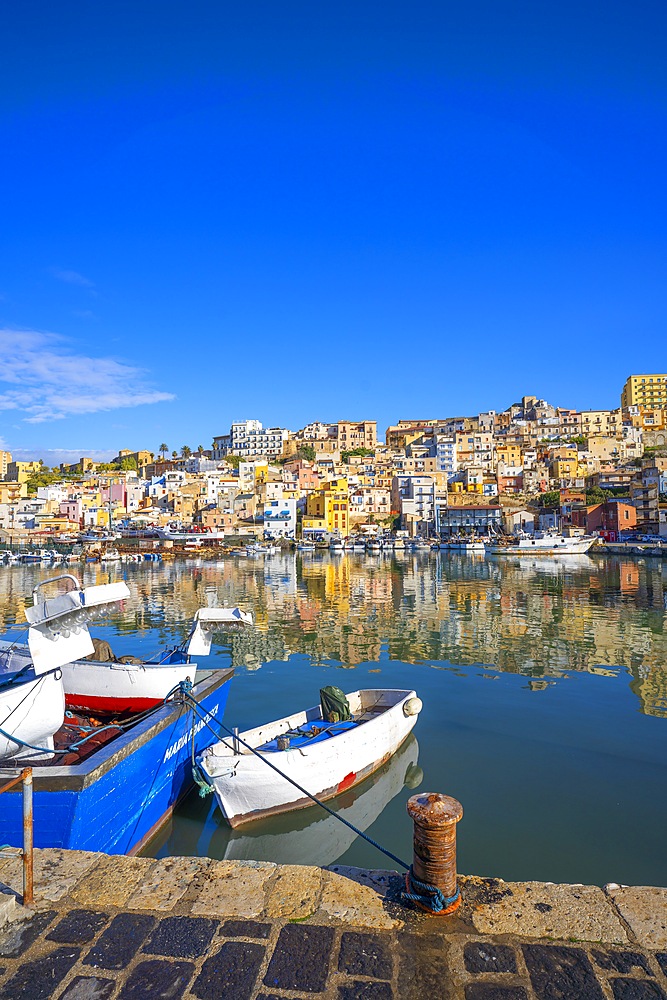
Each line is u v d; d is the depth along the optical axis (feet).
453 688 67.05
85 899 18.06
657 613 124.16
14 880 19.13
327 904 17.78
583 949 15.92
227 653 87.40
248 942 16.20
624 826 36.45
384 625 112.47
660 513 379.35
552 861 32.73
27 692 30.22
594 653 86.02
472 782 42.86
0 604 154.81
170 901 17.94
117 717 42.09
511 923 16.92
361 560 329.31
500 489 526.98
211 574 245.86
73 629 31.32
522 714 57.77
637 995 14.40
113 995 14.49
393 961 15.51
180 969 15.30
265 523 460.96
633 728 53.78
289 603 147.95
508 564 285.23
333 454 601.21
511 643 93.81
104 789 29.58
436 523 481.87
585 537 371.15
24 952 15.92
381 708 51.83
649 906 17.58
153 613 130.41
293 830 38.04
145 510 480.64
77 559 327.88
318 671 75.61
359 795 41.88
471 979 14.90
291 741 42.65
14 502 470.39
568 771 44.65
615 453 540.52
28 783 18.04
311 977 14.98
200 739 43.11
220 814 39.14
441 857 17.34
